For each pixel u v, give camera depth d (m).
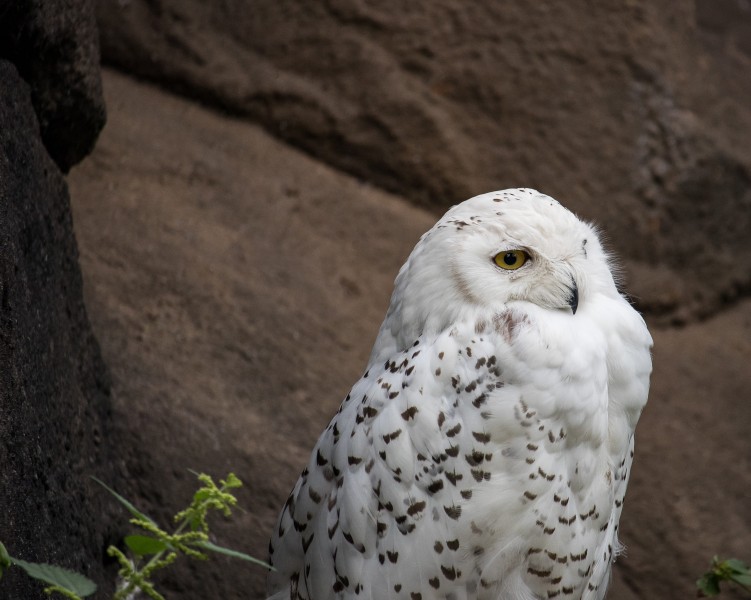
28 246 6.30
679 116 14.99
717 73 16.64
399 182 14.12
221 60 13.99
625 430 6.18
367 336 11.47
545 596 5.98
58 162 8.05
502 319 5.89
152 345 9.50
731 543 11.41
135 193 11.58
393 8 14.41
